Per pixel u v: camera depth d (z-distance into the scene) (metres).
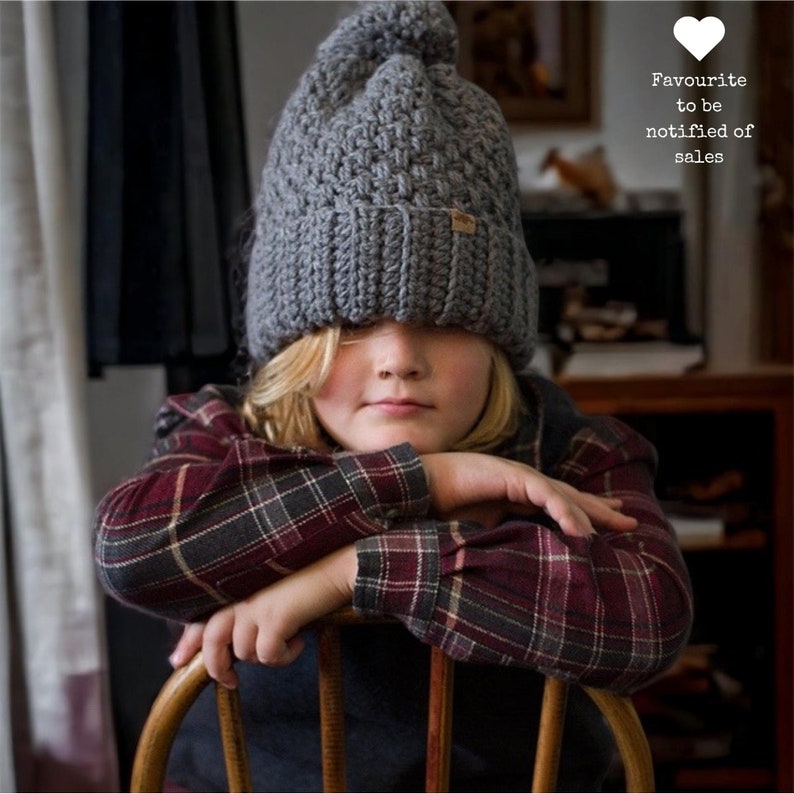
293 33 1.44
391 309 0.73
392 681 0.81
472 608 0.66
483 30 1.54
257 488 0.69
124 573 0.68
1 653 1.05
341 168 0.74
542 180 1.56
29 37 1.07
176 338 1.20
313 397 0.79
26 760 1.15
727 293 1.61
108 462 1.41
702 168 1.59
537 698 0.83
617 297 1.50
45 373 1.10
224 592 0.69
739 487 1.50
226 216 1.22
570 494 0.75
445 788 0.71
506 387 0.83
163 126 1.20
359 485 0.69
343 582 0.68
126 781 1.28
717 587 1.54
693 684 1.53
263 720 0.84
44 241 1.09
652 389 1.46
